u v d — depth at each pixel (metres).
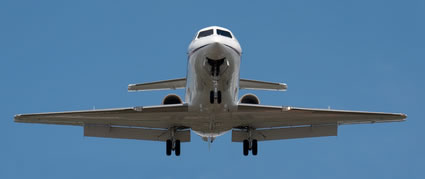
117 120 72.75
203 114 67.38
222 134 76.19
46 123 73.38
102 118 71.25
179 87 75.94
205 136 77.06
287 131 76.94
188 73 66.44
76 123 74.31
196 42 63.16
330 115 70.69
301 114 69.75
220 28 65.62
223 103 64.50
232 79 62.38
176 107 65.81
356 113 69.69
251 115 68.81
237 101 66.88
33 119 71.31
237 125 73.31
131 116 69.19
